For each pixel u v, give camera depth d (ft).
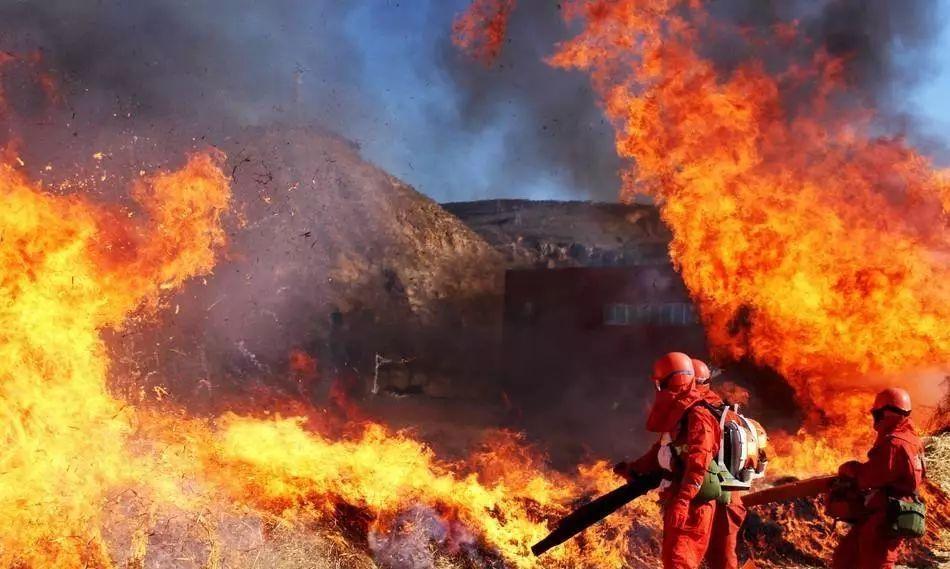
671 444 17.72
